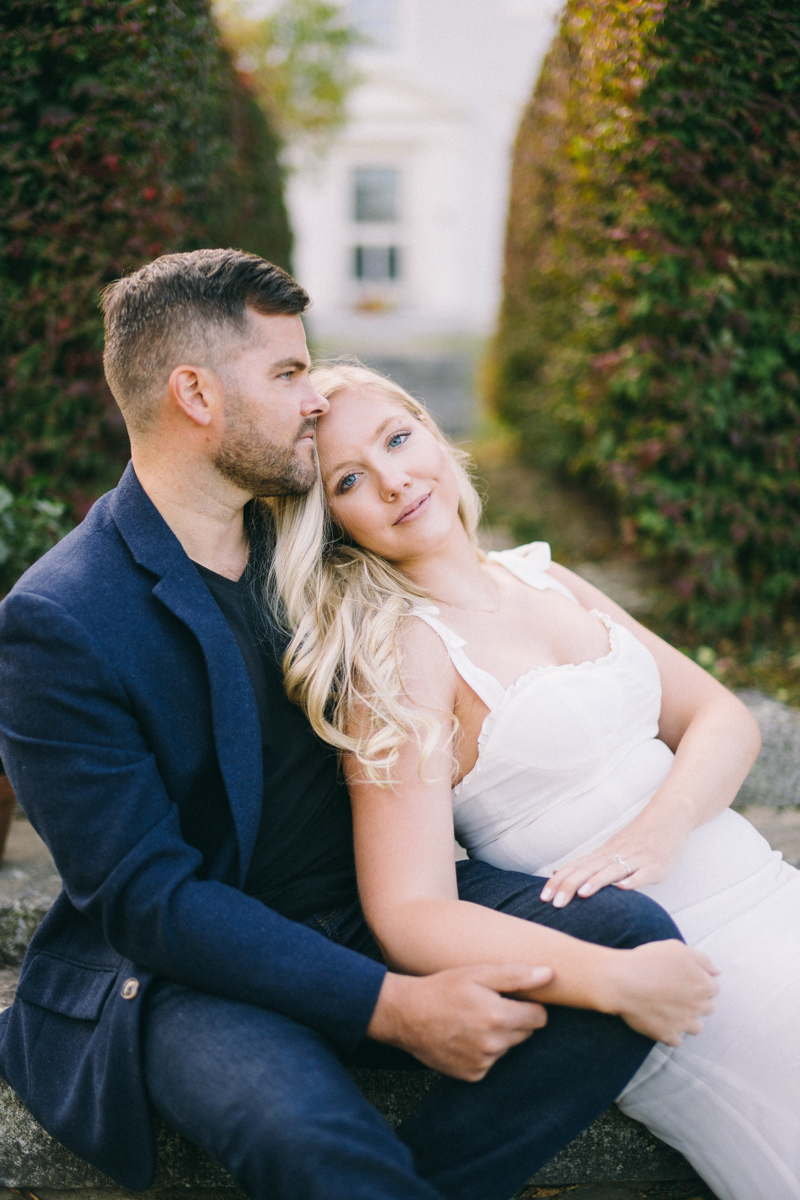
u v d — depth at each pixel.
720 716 1.71
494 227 13.73
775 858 1.63
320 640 1.54
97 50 2.51
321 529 1.62
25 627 1.33
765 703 2.79
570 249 3.98
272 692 1.54
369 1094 1.63
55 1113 1.41
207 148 3.24
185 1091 1.24
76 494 2.89
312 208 13.72
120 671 1.36
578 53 3.30
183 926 1.27
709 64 2.59
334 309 14.08
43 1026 1.47
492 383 7.48
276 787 1.52
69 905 1.50
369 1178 1.14
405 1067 1.52
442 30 13.02
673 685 1.80
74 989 1.46
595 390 3.76
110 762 1.32
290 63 7.14
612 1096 1.32
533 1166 1.33
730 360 2.97
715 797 1.58
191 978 1.29
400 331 11.86
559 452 5.24
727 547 3.14
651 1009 1.25
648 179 2.89
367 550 1.71
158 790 1.36
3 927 2.06
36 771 1.32
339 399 1.65
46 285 2.72
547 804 1.57
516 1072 1.32
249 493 1.52
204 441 1.44
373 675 1.51
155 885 1.29
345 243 13.98
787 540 3.11
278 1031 1.27
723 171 2.78
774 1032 1.42
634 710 1.63
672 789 1.56
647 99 2.70
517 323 6.35
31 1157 1.65
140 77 2.56
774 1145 1.44
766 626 3.22
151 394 1.43
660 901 1.51
